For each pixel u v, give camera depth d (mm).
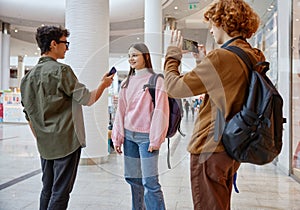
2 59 14953
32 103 1722
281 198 3061
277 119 1121
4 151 6188
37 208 2615
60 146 1694
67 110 1720
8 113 16734
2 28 14469
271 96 1082
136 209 2016
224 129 1145
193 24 11586
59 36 1798
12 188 3277
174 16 11117
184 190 2994
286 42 4562
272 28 5359
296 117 4172
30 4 11836
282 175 4191
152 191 1898
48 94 1685
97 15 4594
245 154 1113
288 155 4215
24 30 15672
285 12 4602
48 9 12172
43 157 1737
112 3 11000
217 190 1203
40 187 3324
